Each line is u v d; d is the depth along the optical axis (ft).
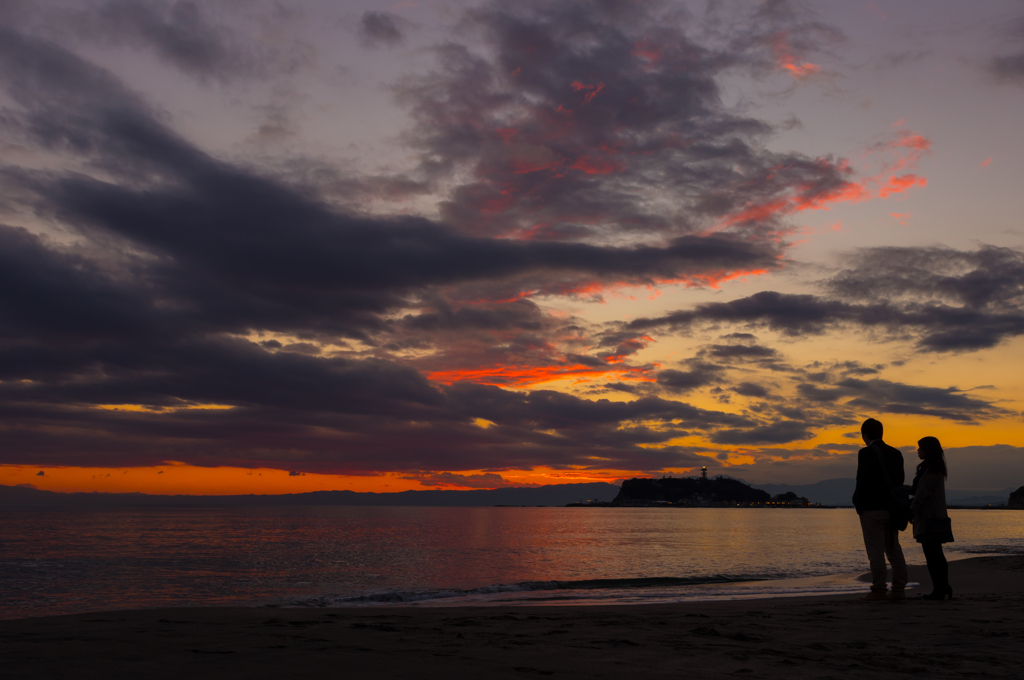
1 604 76.84
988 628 26.05
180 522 436.35
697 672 17.39
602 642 23.31
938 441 37.01
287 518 573.33
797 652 20.95
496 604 55.52
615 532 320.70
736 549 177.06
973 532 305.12
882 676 16.90
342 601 63.26
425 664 18.12
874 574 36.52
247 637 23.48
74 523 399.24
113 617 30.48
